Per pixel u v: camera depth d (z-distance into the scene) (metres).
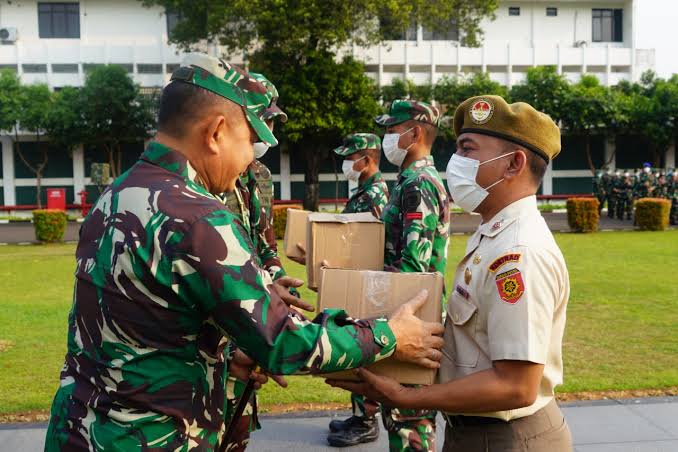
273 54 22.91
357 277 2.01
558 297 1.80
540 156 1.90
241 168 1.81
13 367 5.32
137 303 1.58
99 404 1.60
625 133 29.33
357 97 23.98
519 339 1.69
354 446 3.79
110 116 26.16
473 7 23.84
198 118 1.72
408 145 3.25
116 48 28.58
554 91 26.97
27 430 3.96
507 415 1.84
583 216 16.94
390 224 3.19
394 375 1.88
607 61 30.48
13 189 28.72
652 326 6.66
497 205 1.94
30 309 7.78
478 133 1.93
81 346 1.66
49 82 28.36
